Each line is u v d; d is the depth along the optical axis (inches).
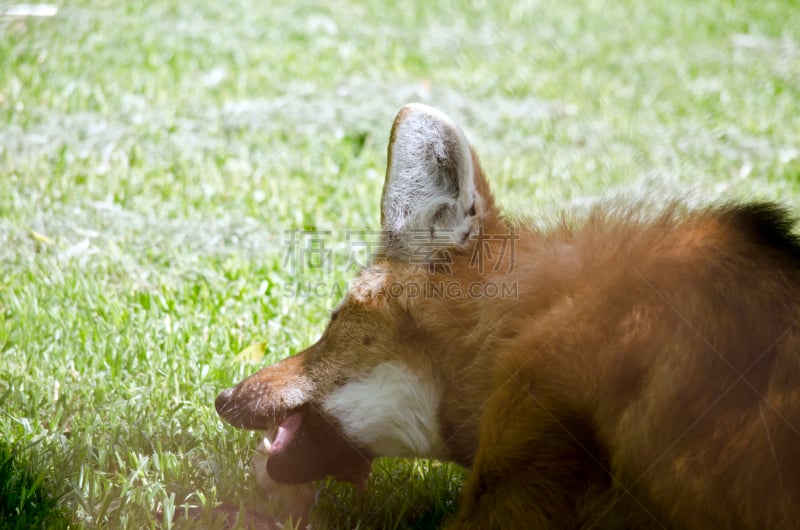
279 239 466.9
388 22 935.7
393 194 249.1
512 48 874.1
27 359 342.3
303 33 858.1
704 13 1015.6
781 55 882.8
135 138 571.2
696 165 601.0
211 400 326.3
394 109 663.1
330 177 545.3
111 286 408.2
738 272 217.2
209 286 409.1
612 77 801.6
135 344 355.3
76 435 295.0
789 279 217.8
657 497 211.3
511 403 222.8
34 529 248.1
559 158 600.1
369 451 258.2
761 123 693.3
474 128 655.1
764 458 200.1
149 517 255.8
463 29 930.7
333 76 735.7
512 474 222.4
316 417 259.1
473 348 239.8
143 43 762.2
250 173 539.5
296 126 621.0
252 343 361.7
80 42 735.7
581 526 221.9
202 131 600.4
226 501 277.1
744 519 202.1
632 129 666.2
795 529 198.4
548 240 248.7
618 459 213.6
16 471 271.0
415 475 300.4
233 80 705.0
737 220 229.0
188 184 514.3
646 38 927.0
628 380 212.2
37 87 623.8
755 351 208.5
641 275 219.6
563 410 217.2
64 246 437.4
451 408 244.8
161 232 459.8
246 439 302.8
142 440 297.3
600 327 216.7
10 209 462.0
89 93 631.8
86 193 491.2
